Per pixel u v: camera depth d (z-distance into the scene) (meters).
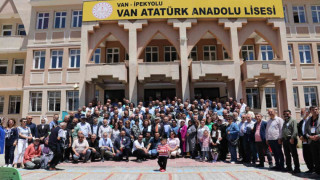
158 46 18.94
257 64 13.98
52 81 19.17
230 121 9.34
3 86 20.12
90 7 15.00
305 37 19.09
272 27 14.97
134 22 14.79
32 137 8.98
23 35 20.89
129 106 12.86
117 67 14.14
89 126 10.23
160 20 14.94
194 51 19.09
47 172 7.75
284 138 7.28
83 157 9.52
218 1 14.81
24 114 18.84
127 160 9.67
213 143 9.17
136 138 10.18
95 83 15.24
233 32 14.65
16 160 8.65
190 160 9.63
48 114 18.83
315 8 19.62
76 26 19.77
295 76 18.69
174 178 6.79
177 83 14.71
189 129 10.26
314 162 6.64
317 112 6.62
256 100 19.02
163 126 10.41
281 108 14.53
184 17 14.65
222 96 18.33
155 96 18.50
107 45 18.97
